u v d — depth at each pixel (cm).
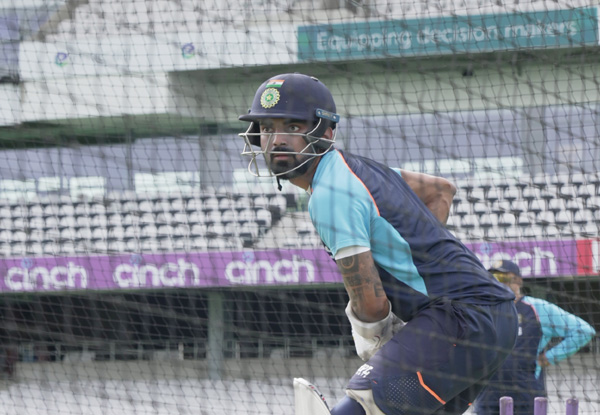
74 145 1864
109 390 2419
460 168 2566
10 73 2078
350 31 1717
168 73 2128
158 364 2650
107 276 3111
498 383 1702
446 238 1056
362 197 1020
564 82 1898
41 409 2391
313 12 1725
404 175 1214
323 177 1038
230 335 2606
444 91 2138
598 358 1744
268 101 1072
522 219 2558
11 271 3325
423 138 2145
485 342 1022
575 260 1991
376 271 1017
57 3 2114
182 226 3042
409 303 1034
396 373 1013
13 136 2005
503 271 1802
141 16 2106
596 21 1552
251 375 1906
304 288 2631
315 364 1862
